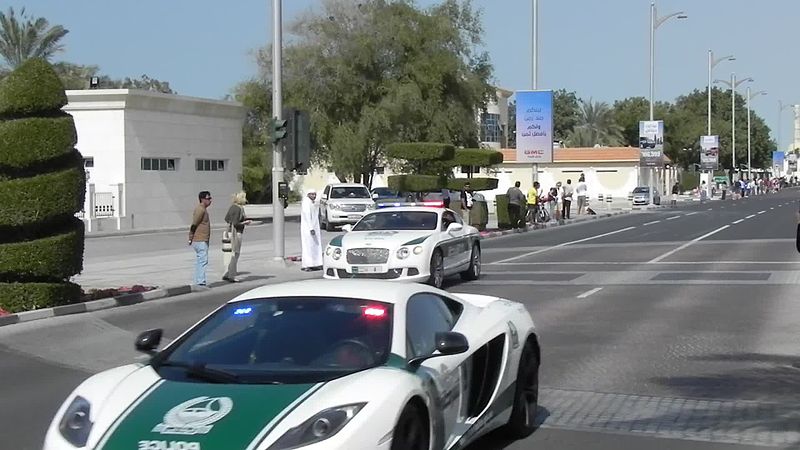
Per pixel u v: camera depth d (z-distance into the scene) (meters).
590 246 32.06
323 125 51.00
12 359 12.59
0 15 65.50
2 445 8.02
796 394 9.73
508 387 7.57
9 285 16.41
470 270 21.36
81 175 16.86
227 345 6.23
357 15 52.25
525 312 8.28
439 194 42.91
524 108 47.41
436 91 52.44
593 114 126.62
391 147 46.50
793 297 17.45
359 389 5.45
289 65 51.88
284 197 25.41
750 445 7.85
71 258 16.94
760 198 94.62
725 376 10.63
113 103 42.59
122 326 15.47
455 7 54.28
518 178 88.75
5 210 16.22
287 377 5.75
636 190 71.44
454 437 6.54
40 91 16.34
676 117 128.88
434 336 6.70
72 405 5.57
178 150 46.19
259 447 4.91
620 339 13.16
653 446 7.84
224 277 21.81
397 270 18.56
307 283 7.00
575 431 8.34
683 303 16.88
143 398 5.45
